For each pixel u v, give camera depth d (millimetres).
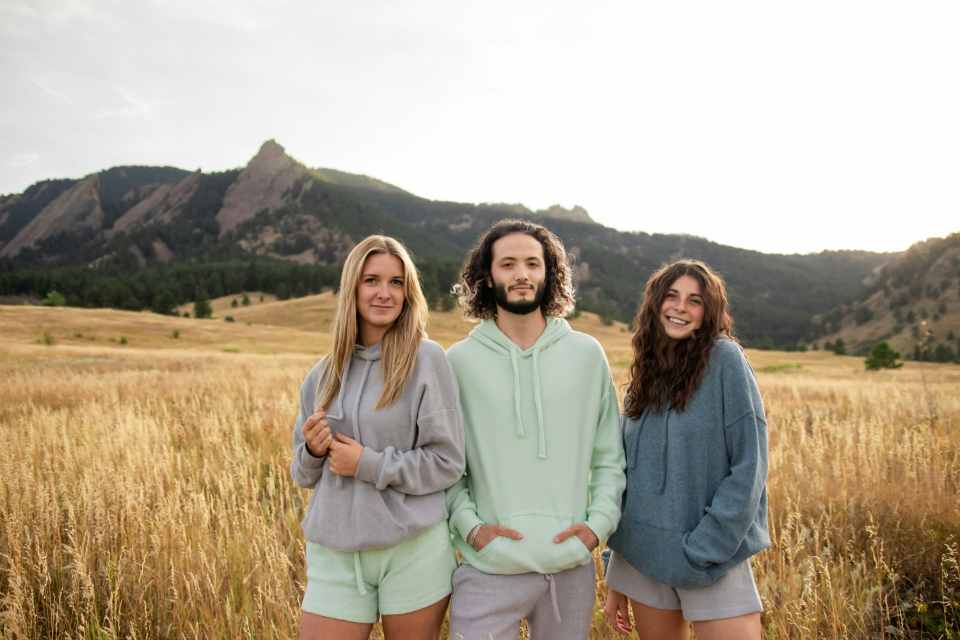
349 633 2229
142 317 72625
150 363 26094
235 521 3693
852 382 17844
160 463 4863
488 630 2223
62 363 25938
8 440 6035
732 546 2068
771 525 3877
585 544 2262
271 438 6684
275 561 3197
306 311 98500
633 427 2467
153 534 3398
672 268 2408
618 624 2658
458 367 2521
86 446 5543
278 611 2887
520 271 2400
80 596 3018
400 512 2209
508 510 2316
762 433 2191
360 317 2455
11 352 34062
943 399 9438
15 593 2809
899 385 14891
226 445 5781
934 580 3293
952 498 3908
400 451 2250
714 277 2354
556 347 2502
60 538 3559
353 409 2307
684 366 2324
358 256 2355
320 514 2238
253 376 16656
